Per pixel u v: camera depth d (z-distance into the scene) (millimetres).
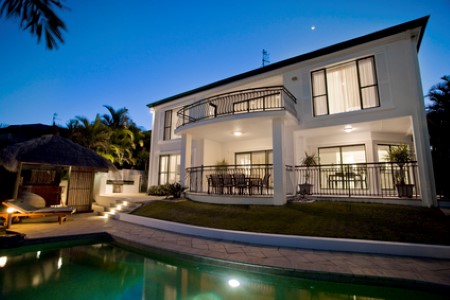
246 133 11648
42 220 8914
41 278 4180
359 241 5320
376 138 10188
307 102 10273
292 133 10430
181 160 11703
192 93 14633
